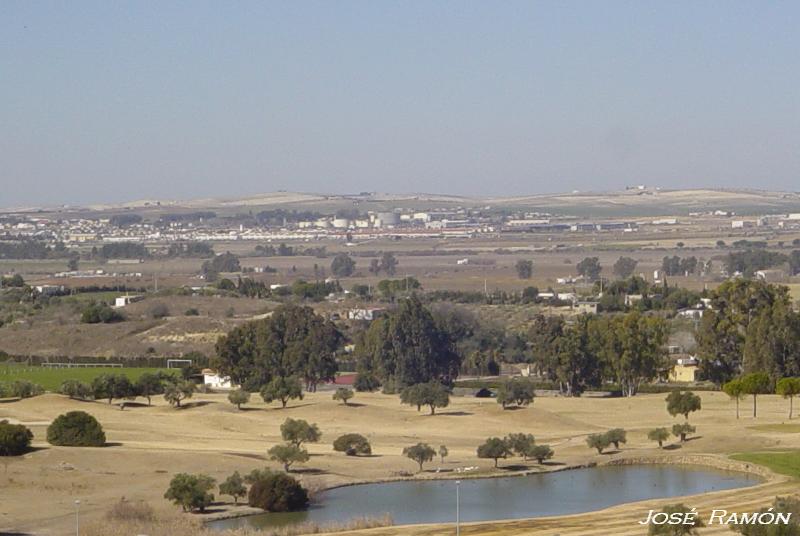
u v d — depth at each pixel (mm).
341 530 100562
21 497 112562
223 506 113250
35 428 152625
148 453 132500
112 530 100125
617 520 102125
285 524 106250
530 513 110562
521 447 138375
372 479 127875
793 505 93375
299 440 146500
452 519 108188
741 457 136375
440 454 140250
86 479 120062
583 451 145250
